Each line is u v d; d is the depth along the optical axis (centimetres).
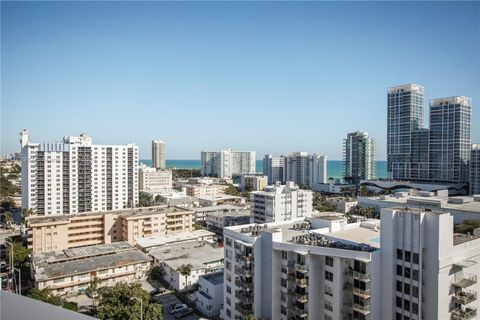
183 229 16775
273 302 7631
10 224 19362
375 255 6388
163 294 10638
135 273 11412
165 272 11669
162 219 16188
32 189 18362
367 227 9000
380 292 6462
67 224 14650
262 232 7956
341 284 6688
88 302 9894
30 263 11856
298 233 8719
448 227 5897
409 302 6078
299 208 17962
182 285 10800
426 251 5909
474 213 17175
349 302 6675
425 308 5919
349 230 8606
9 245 13750
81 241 15438
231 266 8606
